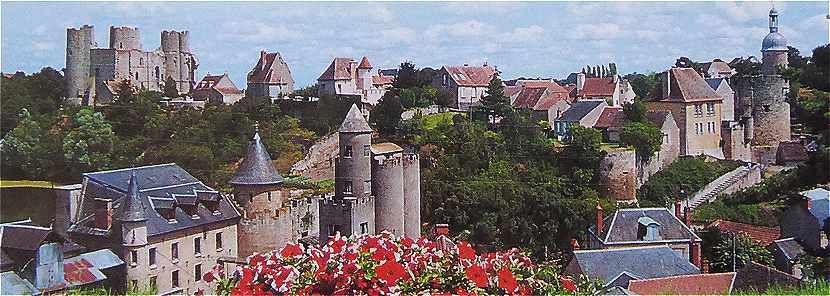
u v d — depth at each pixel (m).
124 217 34.25
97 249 34.50
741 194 41.88
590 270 30.81
